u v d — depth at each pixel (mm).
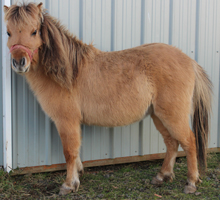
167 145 2801
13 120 2768
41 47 2389
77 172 2684
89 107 2516
